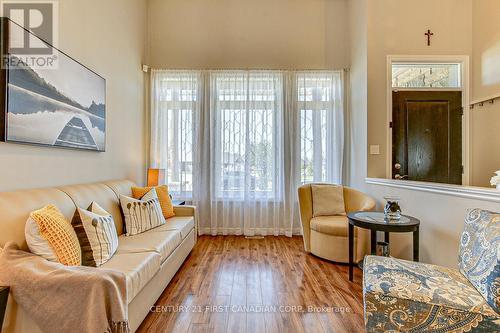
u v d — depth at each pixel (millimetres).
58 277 1175
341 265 2732
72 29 2223
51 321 1153
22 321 1201
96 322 1128
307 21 3881
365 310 1335
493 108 3021
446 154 3291
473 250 1418
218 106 3842
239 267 2668
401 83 3363
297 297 2088
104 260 1661
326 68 3875
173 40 3891
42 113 1862
